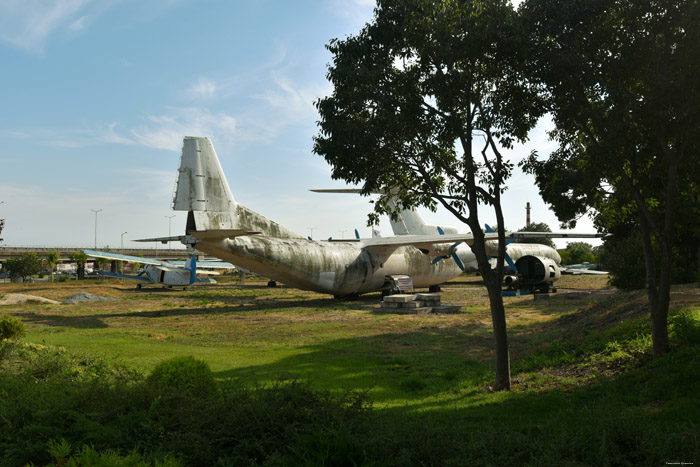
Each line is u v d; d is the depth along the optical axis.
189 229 26.25
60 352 13.55
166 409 6.24
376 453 5.14
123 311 29.42
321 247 32.75
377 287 36.47
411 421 6.58
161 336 19.86
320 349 17.06
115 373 11.62
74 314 27.84
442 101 10.72
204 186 26.64
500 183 11.32
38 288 48.78
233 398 6.49
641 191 11.68
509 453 5.52
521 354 15.55
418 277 39.12
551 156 12.61
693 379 8.57
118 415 6.05
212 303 34.22
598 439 5.71
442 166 11.82
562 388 10.27
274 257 29.64
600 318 18.12
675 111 9.99
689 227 16.56
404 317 25.30
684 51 9.57
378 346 17.56
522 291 36.12
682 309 14.78
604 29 10.02
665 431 6.31
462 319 24.17
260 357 15.62
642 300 18.28
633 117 10.26
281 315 26.69
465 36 10.13
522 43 9.88
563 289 41.94
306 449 5.15
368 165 11.26
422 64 10.74
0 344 12.89
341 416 5.94
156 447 5.42
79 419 5.83
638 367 10.48
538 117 11.45
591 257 93.44
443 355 15.88
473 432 6.36
